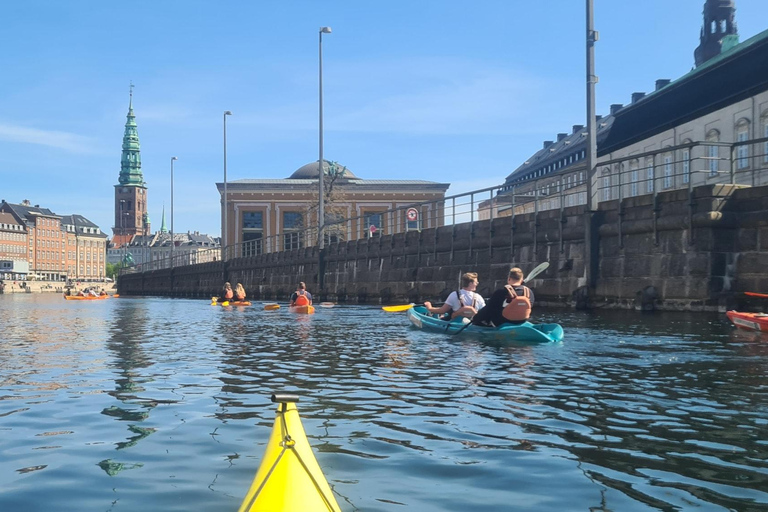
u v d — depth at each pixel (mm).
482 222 29359
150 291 94750
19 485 4332
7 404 7141
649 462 4660
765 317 13945
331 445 5219
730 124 33719
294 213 87000
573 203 47938
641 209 21062
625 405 6656
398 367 9586
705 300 18875
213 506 3910
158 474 4543
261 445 5285
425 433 5582
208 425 6004
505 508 3799
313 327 18031
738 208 18797
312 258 46969
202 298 70938
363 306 33531
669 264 20078
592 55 22812
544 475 4387
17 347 13602
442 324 14812
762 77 31969
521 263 26891
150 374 9266
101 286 196000
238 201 86312
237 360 10773
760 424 5801
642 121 41812
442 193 87500
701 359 9945
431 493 4066
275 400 3123
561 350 11227
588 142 22984
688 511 3688
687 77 38688
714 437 5352
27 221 186875
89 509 3881
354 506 3859
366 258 39938
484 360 10195
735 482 4195
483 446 5152
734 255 18922
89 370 9797
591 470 4484
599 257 22906
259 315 25781
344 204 86688
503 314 13672
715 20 58188
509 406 6672
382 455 4922
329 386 7996
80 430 5883
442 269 32344
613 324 16078
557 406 6633
